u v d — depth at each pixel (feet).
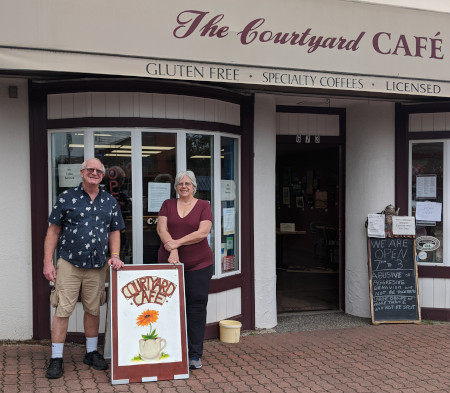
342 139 21.47
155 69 14.62
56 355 13.30
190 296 14.25
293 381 13.43
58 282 13.34
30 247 16.38
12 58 13.71
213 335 17.47
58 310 13.25
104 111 16.17
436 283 20.40
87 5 14.10
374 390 12.90
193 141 17.21
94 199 13.61
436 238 20.52
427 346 16.72
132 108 16.26
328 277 29.14
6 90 16.17
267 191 19.10
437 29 17.52
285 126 20.83
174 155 16.81
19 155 16.29
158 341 13.43
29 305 16.38
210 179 17.62
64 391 12.32
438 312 20.29
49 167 16.44
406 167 20.52
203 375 13.76
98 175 13.33
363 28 16.71
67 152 16.49
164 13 14.66
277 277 29.14
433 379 13.70
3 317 16.20
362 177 20.74
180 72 14.83
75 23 14.05
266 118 19.02
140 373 13.11
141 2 14.47
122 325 13.32
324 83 16.31
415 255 20.20
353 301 21.06
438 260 20.52
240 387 12.95
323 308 22.18
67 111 16.29
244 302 18.67
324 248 31.99
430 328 19.10
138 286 13.65
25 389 12.39
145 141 16.48
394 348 16.49
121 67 14.35
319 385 13.17
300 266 32.42
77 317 16.46
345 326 19.45
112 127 16.19
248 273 18.71
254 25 15.52
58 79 16.07
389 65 17.03
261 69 15.64
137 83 16.08
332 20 16.35
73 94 16.25
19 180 16.30
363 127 20.66
